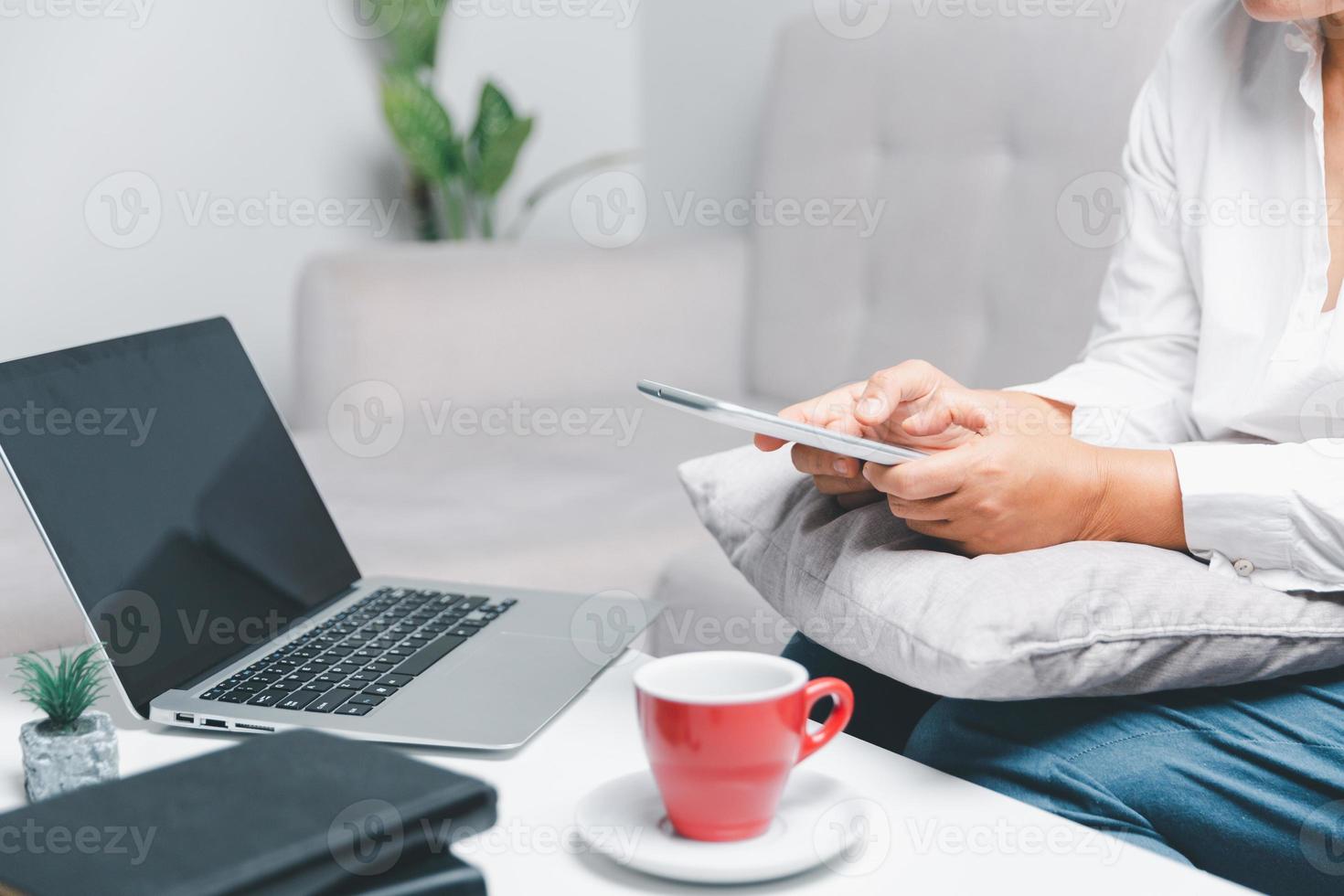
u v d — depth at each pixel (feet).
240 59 8.32
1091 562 2.28
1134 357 3.34
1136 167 3.41
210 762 1.59
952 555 2.37
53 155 7.74
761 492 2.86
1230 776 2.25
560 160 9.75
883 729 2.80
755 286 6.28
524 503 4.42
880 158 5.62
